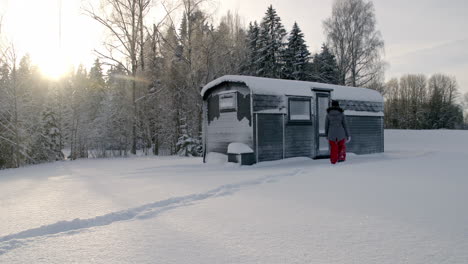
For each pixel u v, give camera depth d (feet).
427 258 7.38
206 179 21.48
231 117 33.94
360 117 41.68
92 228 10.55
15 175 31.53
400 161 31.86
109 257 7.88
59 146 84.79
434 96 217.36
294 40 131.03
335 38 114.73
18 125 64.64
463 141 77.46
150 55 80.38
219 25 75.72
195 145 67.05
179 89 79.92
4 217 12.14
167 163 37.78
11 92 61.36
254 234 9.47
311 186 17.88
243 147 31.63
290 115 34.65
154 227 10.47
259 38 128.98
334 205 13.12
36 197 16.55
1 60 60.23
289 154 34.58
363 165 28.25
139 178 23.22
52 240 9.30
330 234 9.34
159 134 86.07
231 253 7.97
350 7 114.11
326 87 38.37
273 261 7.38
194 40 72.54
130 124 78.95
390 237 8.96
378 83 112.98
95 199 15.43
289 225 10.34
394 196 14.74
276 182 19.57
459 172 23.00
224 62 75.31
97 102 83.66
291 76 126.21
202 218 11.46
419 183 18.30
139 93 79.05
